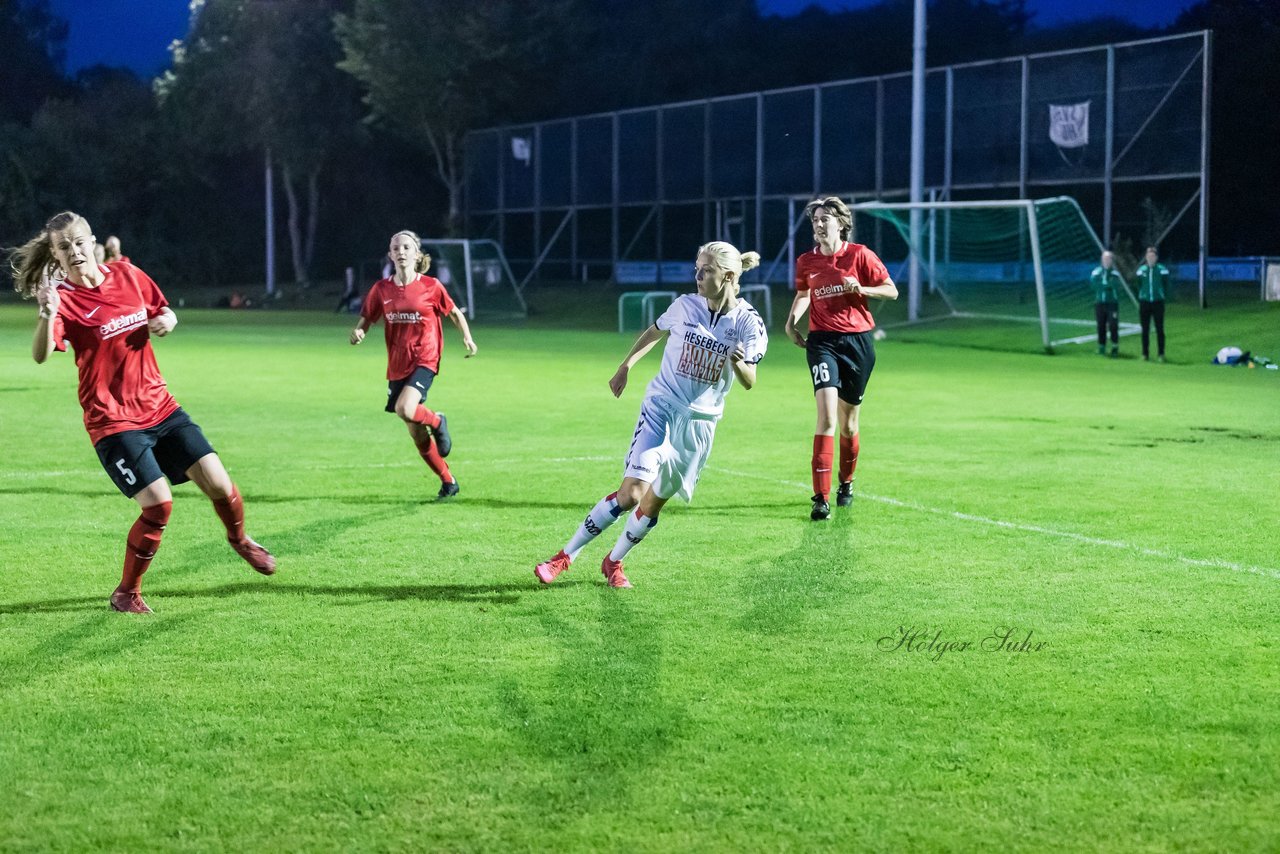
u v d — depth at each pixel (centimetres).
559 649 543
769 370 2173
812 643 552
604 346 2873
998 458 1132
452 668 515
